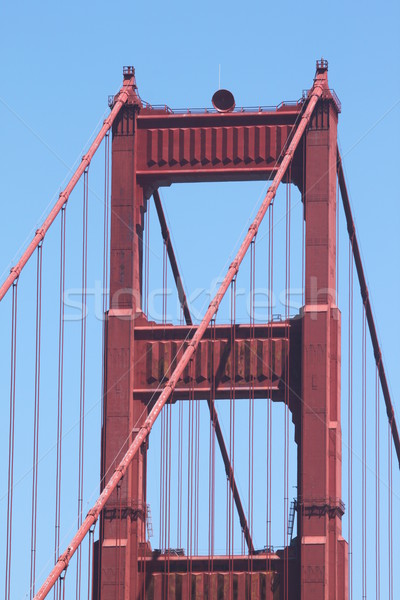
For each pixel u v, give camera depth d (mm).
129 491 197500
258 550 199500
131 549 196625
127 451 191875
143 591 197125
